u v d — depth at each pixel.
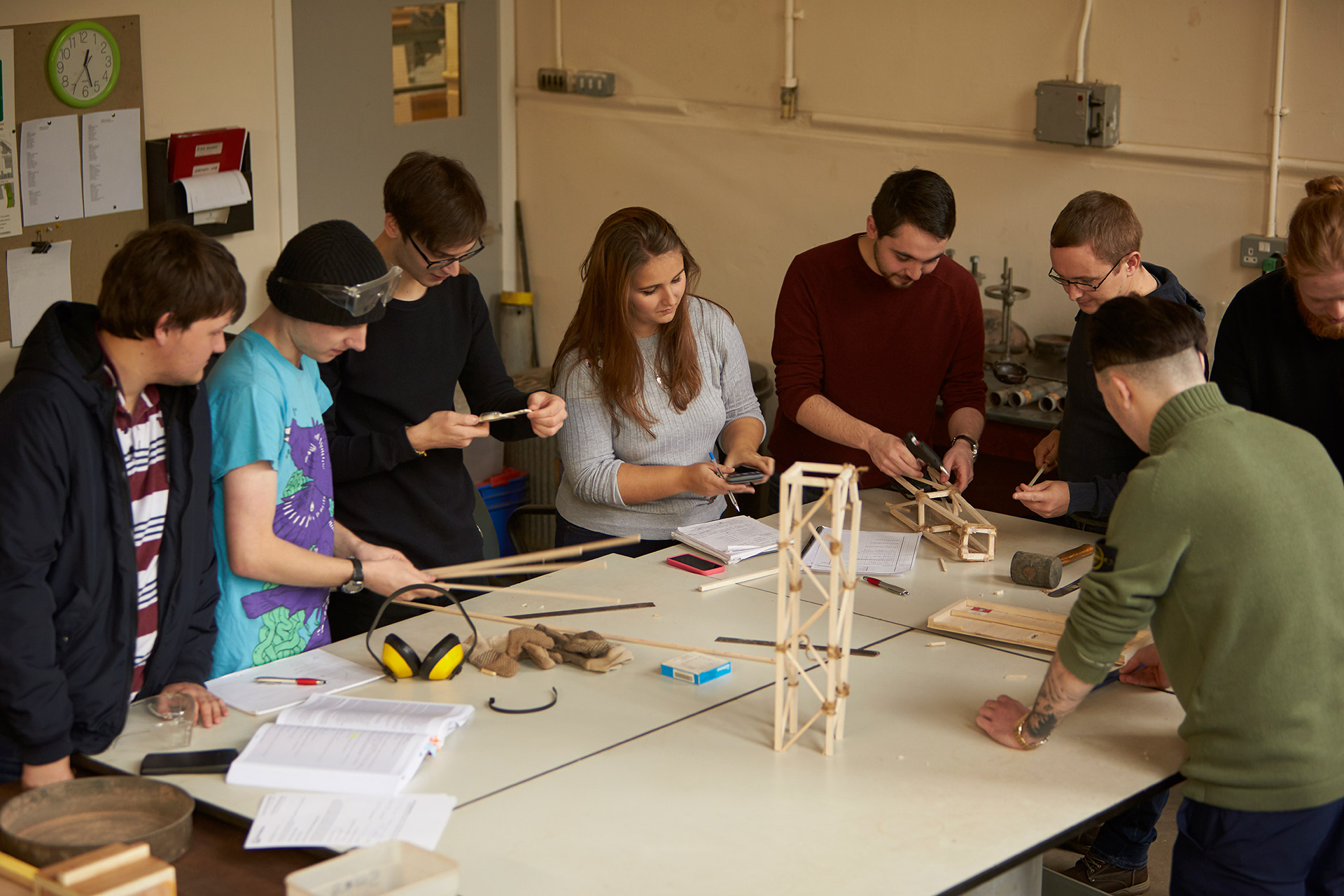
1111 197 2.63
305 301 2.06
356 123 4.73
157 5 3.98
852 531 1.87
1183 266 3.90
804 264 3.25
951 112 4.26
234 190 4.22
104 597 1.86
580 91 5.12
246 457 2.09
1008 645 2.32
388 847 1.51
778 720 1.92
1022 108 4.10
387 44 4.79
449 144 5.14
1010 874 2.01
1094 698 2.15
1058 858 3.10
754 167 4.78
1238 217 3.76
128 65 3.92
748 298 4.93
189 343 1.81
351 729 1.91
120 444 1.87
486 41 5.19
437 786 1.80
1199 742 1.84
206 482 2.02
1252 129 3.68
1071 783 1.85
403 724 1.92
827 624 2.40
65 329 1.83
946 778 1.86
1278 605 1.71
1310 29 3.52
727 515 4.21
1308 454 1.77
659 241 2.66
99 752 1.88
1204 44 3.71
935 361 3.25
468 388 2.96
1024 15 4.02
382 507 2.73
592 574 2.66
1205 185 3.80
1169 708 2.11
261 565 2.13
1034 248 4.18
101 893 1.42
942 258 3.25
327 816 1.71
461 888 1.56
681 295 2.73
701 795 1.79
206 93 4.18
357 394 2.70
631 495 2.77
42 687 1.75
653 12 4.89
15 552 1.73
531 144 5.37
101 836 1.63
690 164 4.95
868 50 4.40
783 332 3.28
